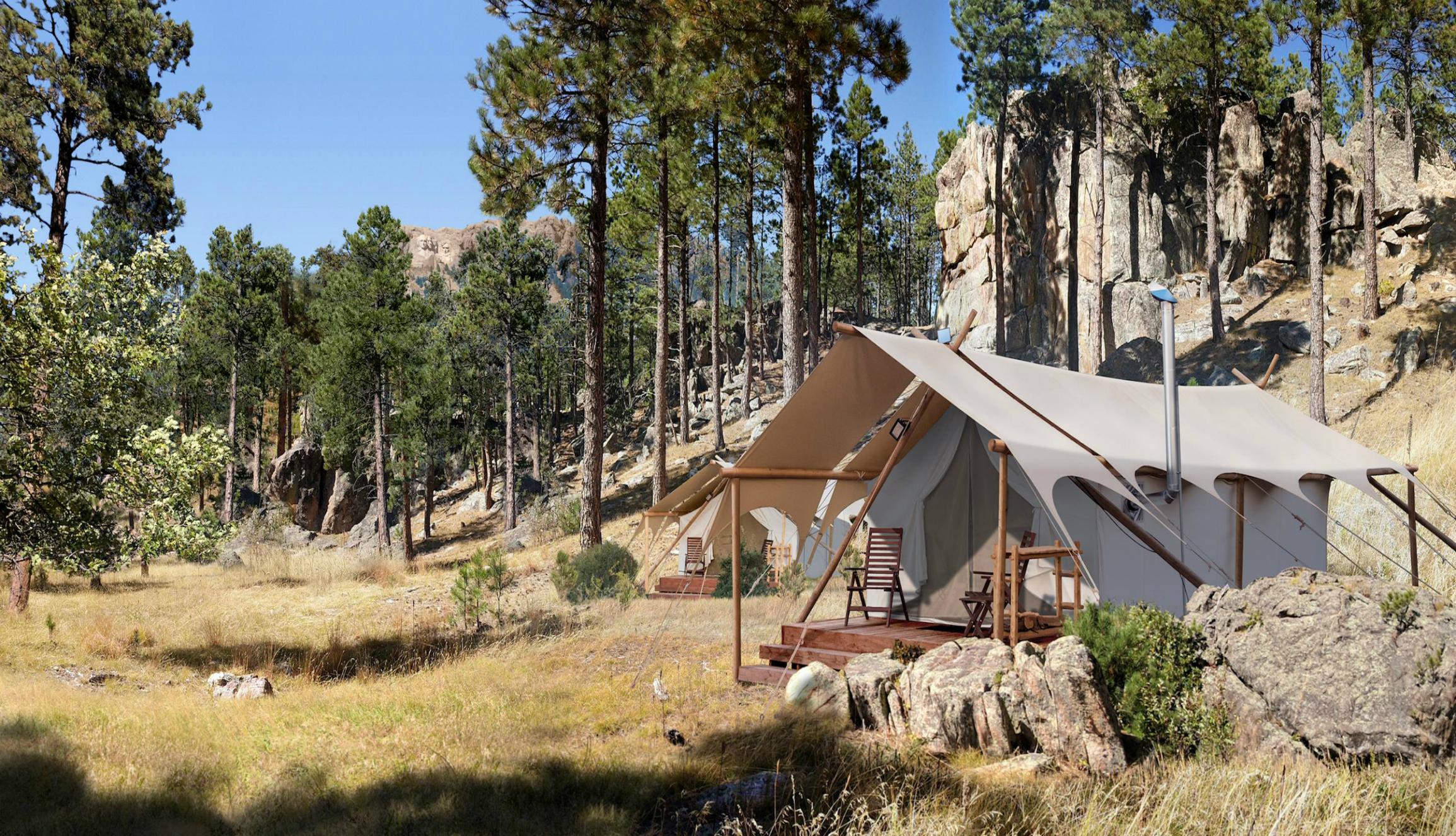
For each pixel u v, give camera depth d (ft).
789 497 40.11
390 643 56.54
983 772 21.84
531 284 138.21
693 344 188.44
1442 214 105.29
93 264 53.31
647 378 196.85
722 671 37.60
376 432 118.11
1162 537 37.83
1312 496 45.75
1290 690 21.91
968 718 24.18
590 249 79.25
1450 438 67.21
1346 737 20.74
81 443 49.96
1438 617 21.31
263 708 35.94
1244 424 43.62
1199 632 24.75
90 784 24.14
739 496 37.35
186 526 52.01
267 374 168.04
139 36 77.92
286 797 23.22
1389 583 22.94
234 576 95.20
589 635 51.55
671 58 72.18
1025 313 131.54
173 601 74.28
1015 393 35.19
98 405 51.42
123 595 76.89
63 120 76.79
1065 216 129.70
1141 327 118.11
